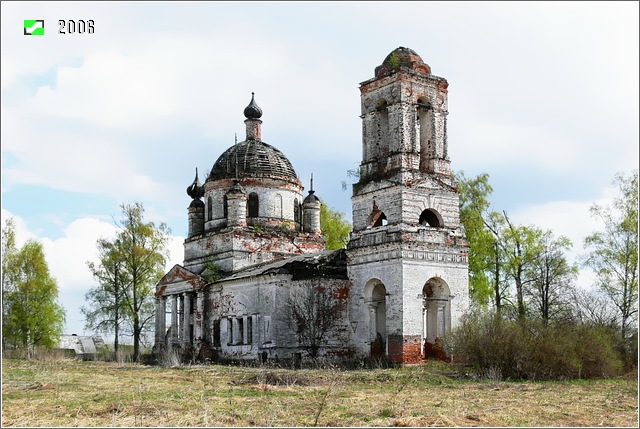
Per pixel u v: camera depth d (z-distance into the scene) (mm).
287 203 58750
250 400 24656
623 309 49469
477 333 34594
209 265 56406
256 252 55875
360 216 45625
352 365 42875
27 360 52531
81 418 20734
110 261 65062
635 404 23719
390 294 42312
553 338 33312
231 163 58656
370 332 44250
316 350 44562
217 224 58062
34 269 68375
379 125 45812
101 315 64750
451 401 24531
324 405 23250
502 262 58062
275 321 47062
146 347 66125
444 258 43469
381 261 43281
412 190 43188
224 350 52219
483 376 33281
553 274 56344
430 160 44938
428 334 44594
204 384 30922
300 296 46312
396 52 45344
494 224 58750
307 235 58688
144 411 21906
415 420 20031
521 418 20625
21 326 67375
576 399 25078
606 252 51250
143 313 65188
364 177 45688
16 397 25750
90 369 42094
